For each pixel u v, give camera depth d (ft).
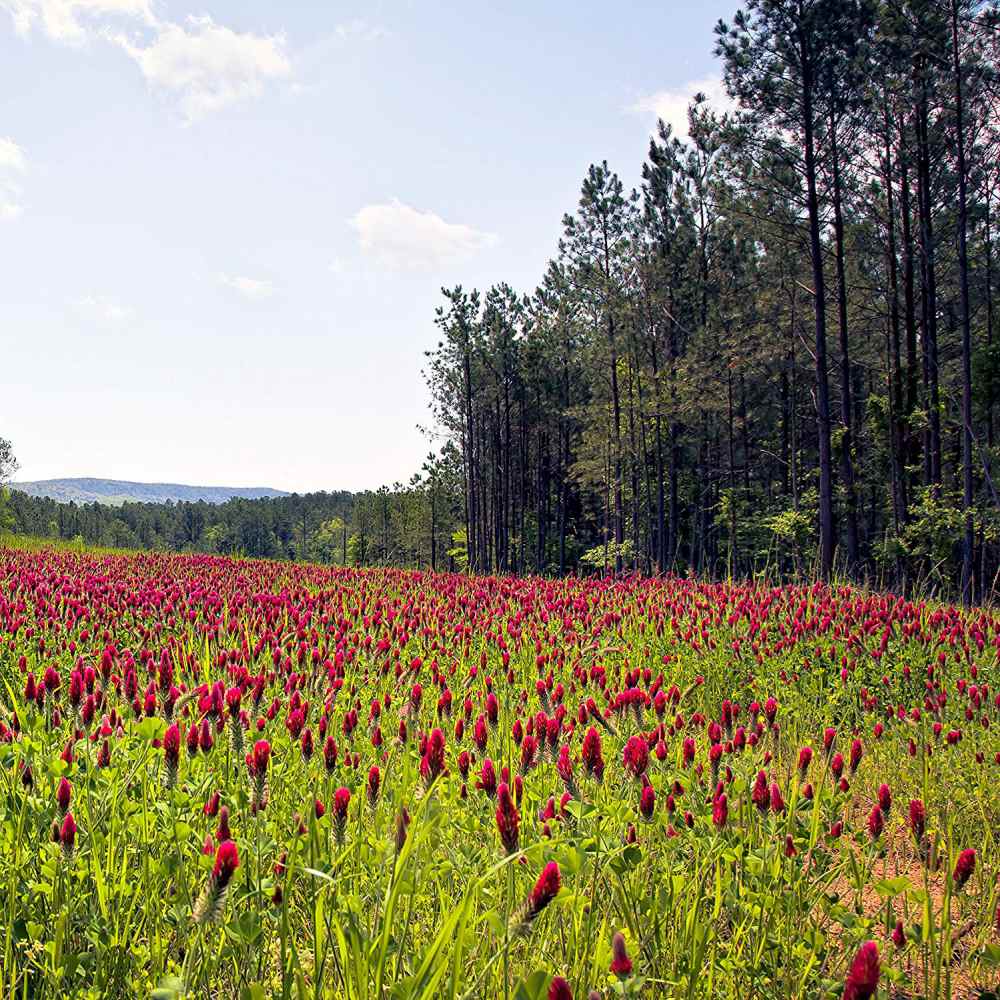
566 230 128.26
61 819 9.49
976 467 96.17
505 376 177.88
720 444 156.76
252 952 9.27
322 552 488.85
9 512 275.39
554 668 25.45
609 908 10.10
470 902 7.70
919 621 32.09
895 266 107.55
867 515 141.08
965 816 16.57
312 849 9.78
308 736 12.26
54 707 13.64
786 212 93.45
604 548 141.90
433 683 20.24
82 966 8.79
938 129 92.79
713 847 10.64
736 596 42.98
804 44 79.05
